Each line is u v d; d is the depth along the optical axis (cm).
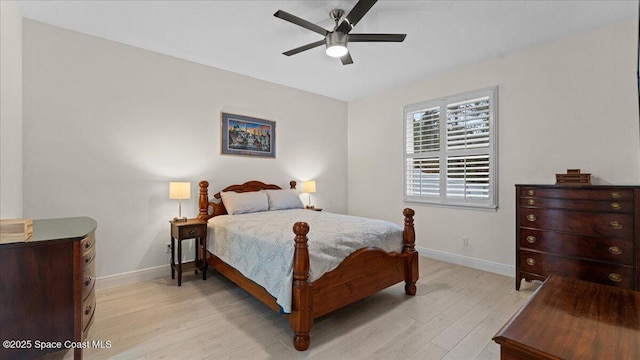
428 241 422
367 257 248
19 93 252
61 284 167
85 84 292
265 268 232
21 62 257
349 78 421
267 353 193
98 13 256
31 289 160
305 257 201
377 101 496
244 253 264
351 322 234
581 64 290
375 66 377
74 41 286
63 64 280
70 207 284
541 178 317
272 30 286
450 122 395
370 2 199
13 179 237
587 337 87
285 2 239
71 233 180
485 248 362
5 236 156
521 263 294
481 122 364
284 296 203
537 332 90
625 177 267
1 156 211
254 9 249
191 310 254
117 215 311
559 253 267
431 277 338
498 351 195
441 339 209
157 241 337
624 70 267
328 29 283
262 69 389
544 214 277
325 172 514
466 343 204
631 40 264
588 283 133
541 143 317
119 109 311
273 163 445
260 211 383
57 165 278
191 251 361
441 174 405
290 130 465
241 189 402
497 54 341
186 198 332
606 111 277
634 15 257
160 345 201
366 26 275
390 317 242
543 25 274
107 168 305
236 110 402
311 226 275
